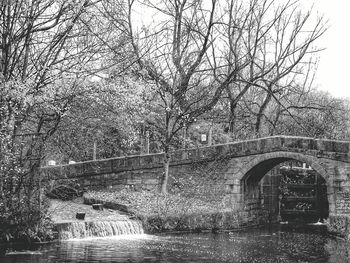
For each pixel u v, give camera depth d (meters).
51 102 18.53
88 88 19.94
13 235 17.05
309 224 32.00
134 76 26.03
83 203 26.41
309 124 41.09
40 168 17.91
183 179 28.66
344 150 25.30
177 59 29.78
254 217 30.27
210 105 30.38
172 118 30.80
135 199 26.16
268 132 41.38
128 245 18.70
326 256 18.20
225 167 28.11
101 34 21.00
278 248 19.92
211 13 29.81
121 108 22.27
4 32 17.48
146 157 28.81
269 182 33.41
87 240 19.41
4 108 16.72
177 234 23.00
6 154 16.61
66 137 27.69
